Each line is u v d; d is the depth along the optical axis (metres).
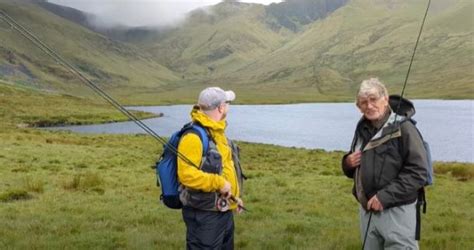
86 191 23.19
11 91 190.62
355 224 16.12
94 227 14.45
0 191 21.81
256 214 17.42
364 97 6.57
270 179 30.58
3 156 37.44
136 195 22.28
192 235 7.26
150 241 12.44
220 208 7.14
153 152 51.75
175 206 7.36
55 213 17.03
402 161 6.51
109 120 145.62
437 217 17.95
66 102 190.12
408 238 6.60
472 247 12.44
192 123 7.16
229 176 7.22
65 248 11.62
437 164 42.44
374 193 6.65
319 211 18.80
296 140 91.31
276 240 12.99
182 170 6.89
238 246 12.41
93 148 50.88
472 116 140.25
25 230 13.61
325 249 11.99
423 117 137.00
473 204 21.95
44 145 49.50
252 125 125.44
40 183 23.12
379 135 6.58
